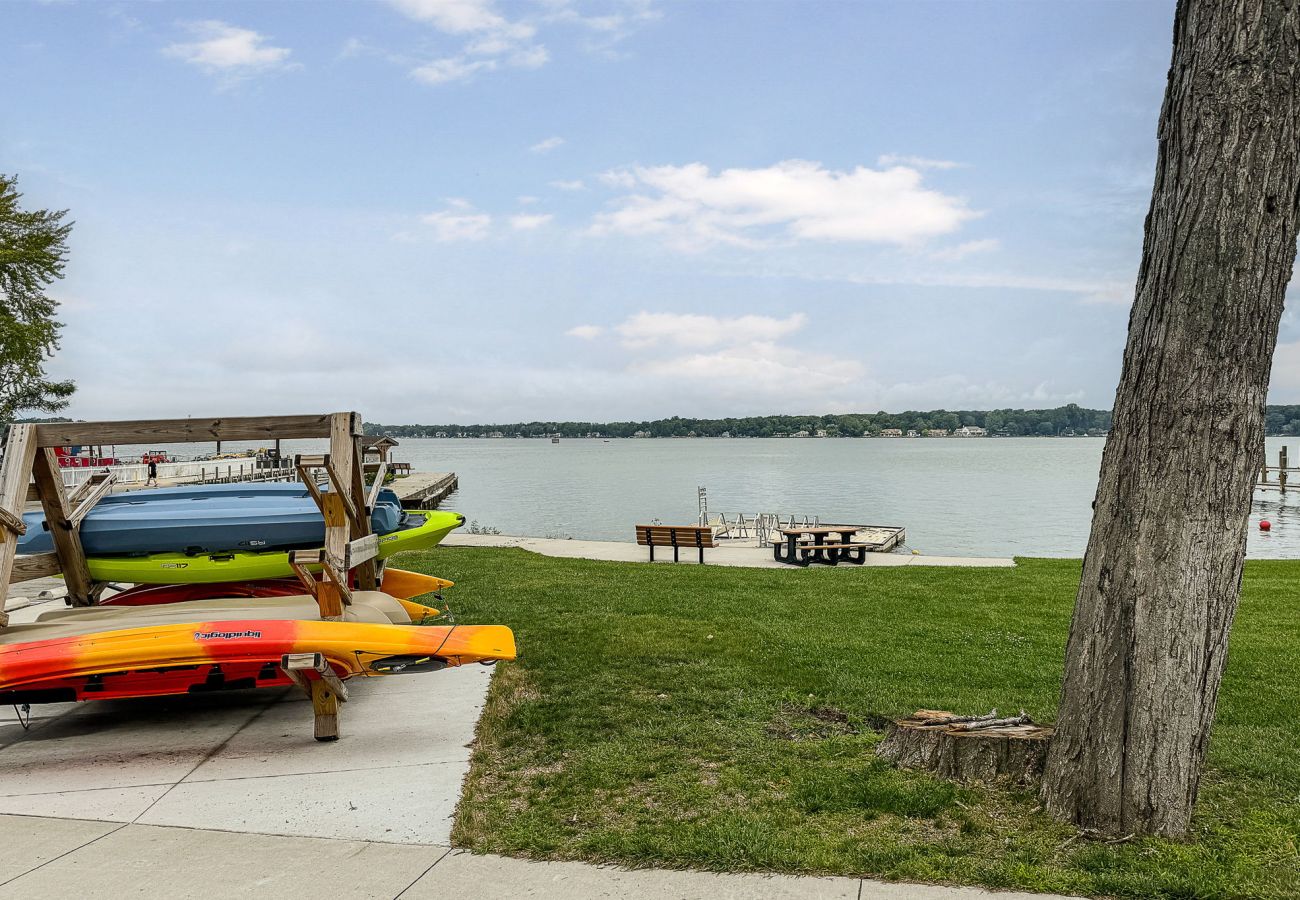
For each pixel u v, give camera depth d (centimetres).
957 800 443
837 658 769
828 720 601
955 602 1092
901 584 1268
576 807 457
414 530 841
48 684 552
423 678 728
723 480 7388
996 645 829
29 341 3672
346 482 653
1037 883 362
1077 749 412
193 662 548
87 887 375
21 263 3672
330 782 502
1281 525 3388
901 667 738
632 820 438
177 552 713
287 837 427
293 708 665
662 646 812
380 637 575
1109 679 402
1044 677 706
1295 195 374
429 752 552
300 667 545
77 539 690
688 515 4044
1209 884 356
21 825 446
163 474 3531
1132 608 395
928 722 505
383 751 556
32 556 669
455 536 2206
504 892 367
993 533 3114
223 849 414
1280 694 662
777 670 726
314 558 604
